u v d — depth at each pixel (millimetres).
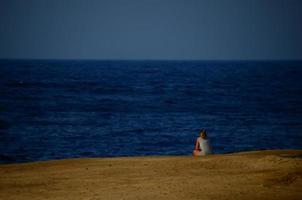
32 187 24859
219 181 24594
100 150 56188
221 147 60188
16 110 91750
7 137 62250
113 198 22188
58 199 22438
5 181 26297
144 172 27297
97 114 88625
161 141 62438
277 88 169125
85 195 22922
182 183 24453
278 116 89688
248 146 61094
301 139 66000
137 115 88250
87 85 170500
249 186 23500
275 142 63781
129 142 61344
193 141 62938
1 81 180125
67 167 29562
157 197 22078
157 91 150625
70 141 60812
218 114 91688
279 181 24188
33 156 52062
